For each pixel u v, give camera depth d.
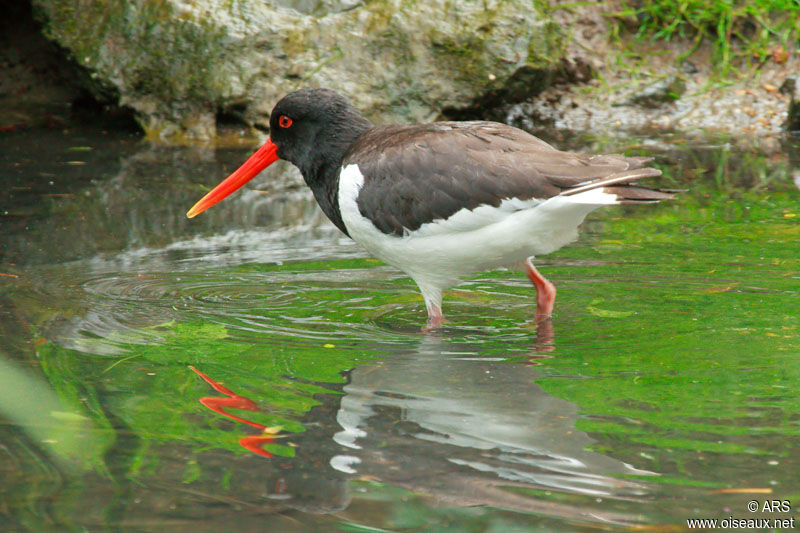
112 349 8.91
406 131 9.88
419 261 9.73
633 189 8.59
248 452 6.82
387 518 5.97
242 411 7.52
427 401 7.70
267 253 12.23
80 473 6.52
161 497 6.22
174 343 9.09
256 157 11.14
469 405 7.62
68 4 17.91
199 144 17.47
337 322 9.83
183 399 7.75
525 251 9.45
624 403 7.60
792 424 7.14
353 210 9.79
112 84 17.83
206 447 6.89
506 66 18.02
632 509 6.01
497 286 11.21
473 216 9.17
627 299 10.34
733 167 15.51
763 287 10.53
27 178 15.12
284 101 10.72
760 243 12.05
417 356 8.80
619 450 6.77
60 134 17.97
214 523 5.92
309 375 8.30
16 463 6.67
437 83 17.95
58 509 6.07
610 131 17.80
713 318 9.65
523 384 8.05
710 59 18.86
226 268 11.59
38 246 12.18
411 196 9.34
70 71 19.22
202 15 17.69
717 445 6.82
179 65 17.72
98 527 5.87
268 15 17.91
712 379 8.07
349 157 10.00
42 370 8.34
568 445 6.86
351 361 8.66
